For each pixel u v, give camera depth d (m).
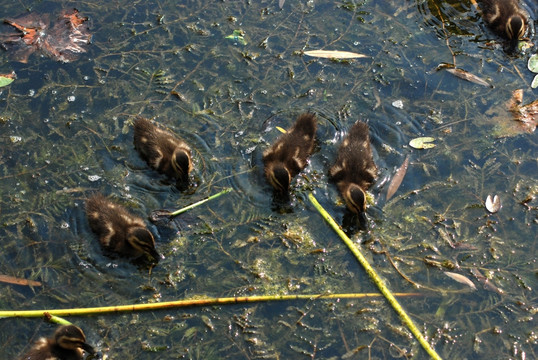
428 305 3.06
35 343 3.02
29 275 3.11
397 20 3.55
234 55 3.48
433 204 3.20
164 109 3.37
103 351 3.01
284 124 3.35
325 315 3.05
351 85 3.41
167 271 3.11
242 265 3.11
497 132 3.31
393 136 3.32
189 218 3.19
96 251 3.14
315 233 3.16
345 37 3.52
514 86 3.40
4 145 3.30
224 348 3.01
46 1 3.58
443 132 3.32
